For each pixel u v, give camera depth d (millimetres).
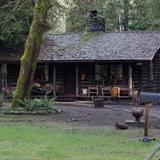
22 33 39656
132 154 13258
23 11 36000
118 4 64625
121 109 30297
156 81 40656
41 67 40062
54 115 25594
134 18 64125
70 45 39969
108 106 33062
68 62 37750
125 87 37875
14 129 18094
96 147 14422
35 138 15867
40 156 12500
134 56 36531
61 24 50406
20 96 26828
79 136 16891
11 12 32312
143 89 37906
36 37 27156
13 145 14297
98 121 22828
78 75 39375
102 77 38969
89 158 12391
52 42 40812
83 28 45469
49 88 38688
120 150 13938
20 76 27000
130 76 37719
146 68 38812
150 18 61000
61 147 14148
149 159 10102
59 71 39938
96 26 42812
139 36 40469
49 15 31266
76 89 39094
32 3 28781
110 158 12477
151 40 39438
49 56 38125
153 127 20453
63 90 39656
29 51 27141
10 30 37969
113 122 22422
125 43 39188
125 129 19578
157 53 40281
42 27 27359
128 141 15914
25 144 14539
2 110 26281
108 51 37906
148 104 16547
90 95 38344
